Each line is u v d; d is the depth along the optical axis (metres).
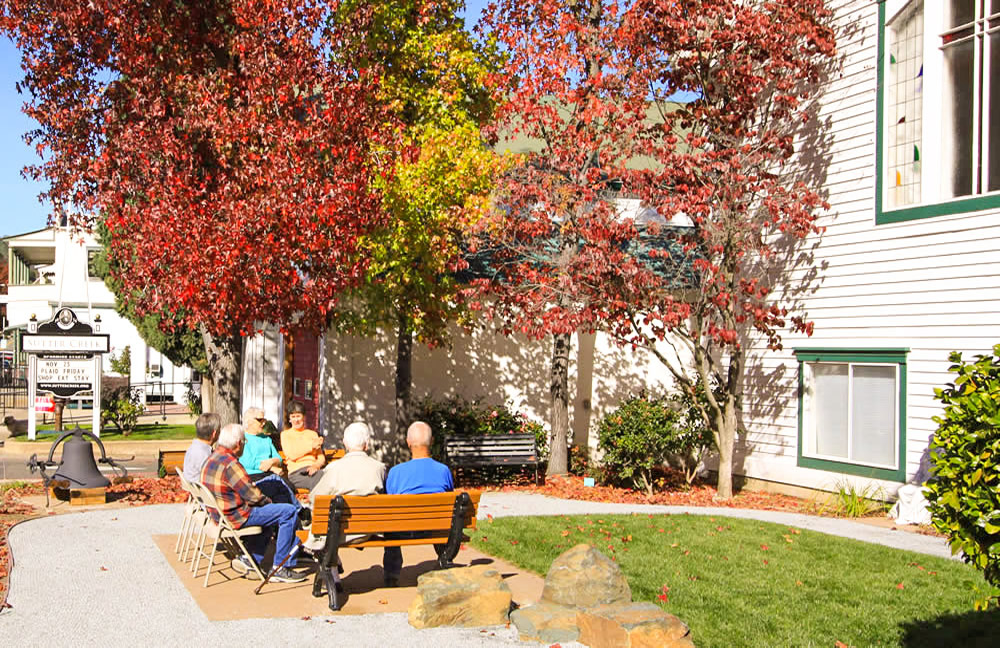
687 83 15.43
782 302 16.03
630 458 16.47
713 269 14.44
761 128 15.35
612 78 15.52
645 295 14.57
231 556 9.30
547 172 15.55
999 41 12.49
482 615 7.30
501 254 17.28
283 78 13.28
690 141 14.78
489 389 19.19
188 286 12.10
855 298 14.59
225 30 14.05
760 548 10.25
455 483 17.33
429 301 16.44
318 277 13.45
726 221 14.49
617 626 6.48
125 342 38.50
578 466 18.61
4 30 13.30
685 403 17.50
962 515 5.58
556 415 18.03
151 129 13.47
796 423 15.74
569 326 14.48
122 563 9.26
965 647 6.82
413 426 8.62
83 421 26.53
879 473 14.06
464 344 19.05
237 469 8.36
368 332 16.88
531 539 10.66
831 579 8.82
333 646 6.70
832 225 15.05
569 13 16.70
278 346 21.89
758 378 16.62
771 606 7.80
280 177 12.54
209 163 13.93
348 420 18.30
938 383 13.17
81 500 13.02
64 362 20.73
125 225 13.38
